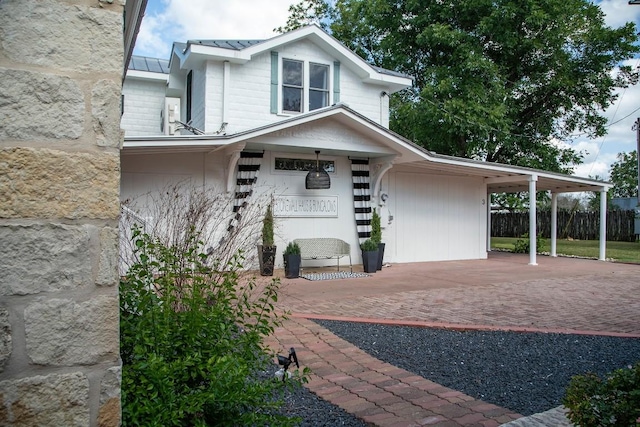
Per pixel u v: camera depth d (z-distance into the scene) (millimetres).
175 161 10633
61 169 1809
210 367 2770
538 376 4480
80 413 1801
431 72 19453
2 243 1711
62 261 1794
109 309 1869
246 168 11266
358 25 22578
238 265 3826
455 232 15039
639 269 12867
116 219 1899
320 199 12469
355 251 13016
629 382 2607
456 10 19422
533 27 18797
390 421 3352
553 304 7945
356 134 11383
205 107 11984
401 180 13938
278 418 2961
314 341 5461
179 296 3480
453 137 20188
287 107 13023
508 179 14617
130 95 14633
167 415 2447
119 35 1938
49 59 1815
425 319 6652
